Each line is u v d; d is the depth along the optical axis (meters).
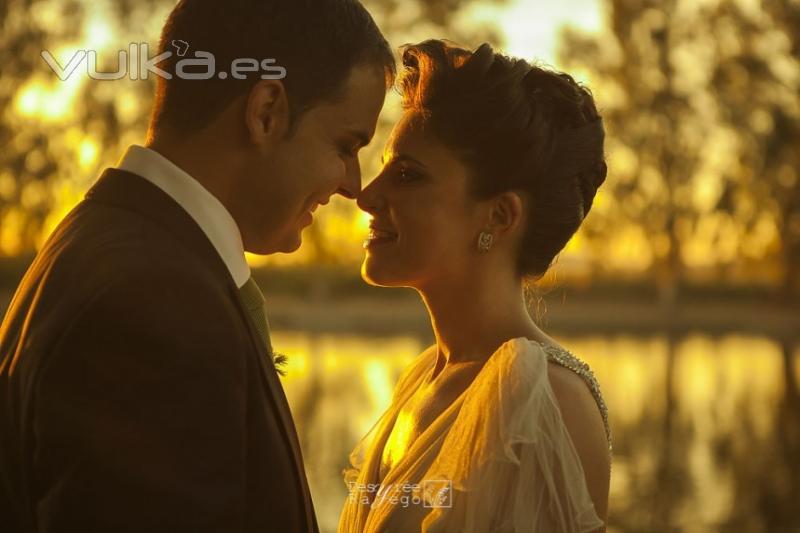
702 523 9.63
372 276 2.12
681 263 42.16
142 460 1.44
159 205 1.64
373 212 2.13
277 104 1.70
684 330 33.31
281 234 1.76
